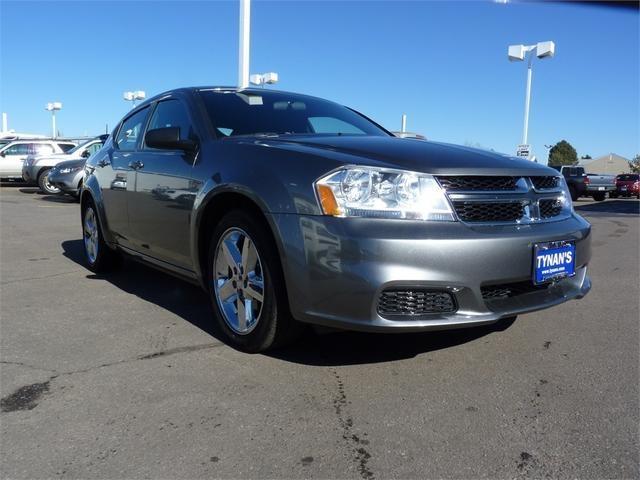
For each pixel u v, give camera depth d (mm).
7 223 9875
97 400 2867
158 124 4590
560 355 3482
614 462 2324
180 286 5219
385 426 2604
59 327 4004
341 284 2789
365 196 2842
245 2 13852
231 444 2459
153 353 3490
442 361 3357
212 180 3496
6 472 2262
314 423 2629
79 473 2258
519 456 2363
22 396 2916
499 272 2910
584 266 3584
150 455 2381
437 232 2809
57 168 14117
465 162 3068
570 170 30562
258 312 3330
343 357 3400
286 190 3008
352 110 5078
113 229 5082
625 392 2969
